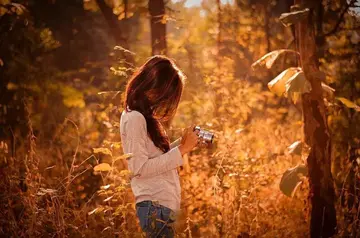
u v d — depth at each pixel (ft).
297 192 18.38
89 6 28.07
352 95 21.76
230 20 29.04
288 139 23.58
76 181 19.74
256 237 17.24
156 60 13.55
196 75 22.13
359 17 22.76
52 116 23.81
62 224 15.97
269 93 24.22
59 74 25.14
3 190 17.65
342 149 20.63
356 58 22.66
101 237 16.14
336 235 16.89
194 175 19.10
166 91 13.43
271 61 16.96
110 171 16.78
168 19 22.93
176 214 13.42
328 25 23.47
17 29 23.59
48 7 32.42
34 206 16.30
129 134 13.16
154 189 13.25
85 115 24.97
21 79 23.57
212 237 16.51
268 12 29.55
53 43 25.07
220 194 17.52
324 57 23.00
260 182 18.03
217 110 21.66
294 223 17.60
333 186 17.06
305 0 16.44
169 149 13.55
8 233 16.56
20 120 22.99
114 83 22.65
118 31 27.40
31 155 18.16
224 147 19.20
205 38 27.84
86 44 34.78
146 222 13.29
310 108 16.67
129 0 25.05
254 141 21.88
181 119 21.72
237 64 29.09
